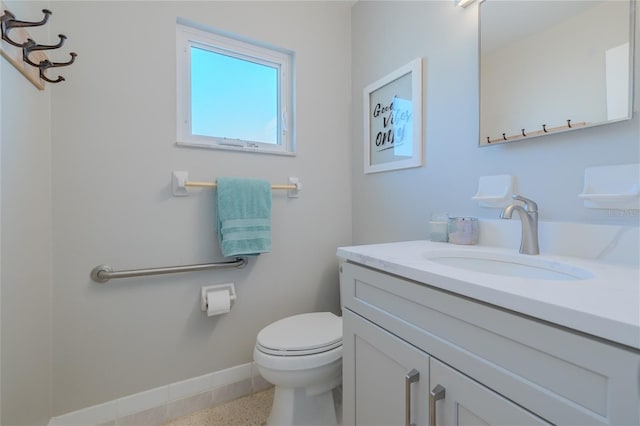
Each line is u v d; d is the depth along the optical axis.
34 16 1.02
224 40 1.51
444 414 0.61
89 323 1.20
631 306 0.43
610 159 0.78
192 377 1.40
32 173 1.00
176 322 1.37
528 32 0.95
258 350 1.16
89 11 1.20
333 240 1.79
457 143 1.19
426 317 0.67
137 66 1.28
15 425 0.89
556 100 0.88
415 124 1.36
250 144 1.59
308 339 1.17
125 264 1.26
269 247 1.46
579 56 0.84
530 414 0.47
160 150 1.33
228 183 1.41
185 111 1.42
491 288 0.52
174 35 1.36
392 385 0.76
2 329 0.82
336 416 1.31
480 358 0.55
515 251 0.93
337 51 1.81
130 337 1.28
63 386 1.16
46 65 0.93
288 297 1.65
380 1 1.60
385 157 1.58
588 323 0.40
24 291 0.95
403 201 1.47
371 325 0.84
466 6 1.15
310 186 1.72
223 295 1.40
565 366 0.43
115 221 1.25
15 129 0.89
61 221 1.15
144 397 1.30
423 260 0.77
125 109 1.26
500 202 1.03
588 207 0.82
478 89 1.10
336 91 1.81
